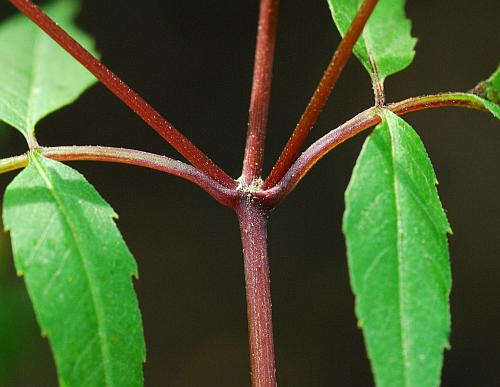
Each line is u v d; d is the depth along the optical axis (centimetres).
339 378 48
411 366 21
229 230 50
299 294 49
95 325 22
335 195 49
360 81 47
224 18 47
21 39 27
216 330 49
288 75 47
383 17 25
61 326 22
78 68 27
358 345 48
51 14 29
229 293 49
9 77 26
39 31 27
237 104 47
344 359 48
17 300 31
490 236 48
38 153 23
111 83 23
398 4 25
